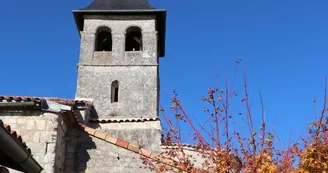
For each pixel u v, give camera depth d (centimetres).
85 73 2161
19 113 1212
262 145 792
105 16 2372
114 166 1280
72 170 1271
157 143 1873
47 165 1145
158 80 2336
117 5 2442
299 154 793
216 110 815
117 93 2188
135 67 2189
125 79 2148
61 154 1250
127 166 1277
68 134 1319
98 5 2442
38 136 1184
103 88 2119
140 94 2102
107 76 2159
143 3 2480
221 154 798
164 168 1066
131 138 1902
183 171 945
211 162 1000
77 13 2350
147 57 2223
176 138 877
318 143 788
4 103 1196
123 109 2052
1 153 622
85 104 1806
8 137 592
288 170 775
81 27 2492
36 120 1206
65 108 1229
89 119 1948
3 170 489
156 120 1959
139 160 1277
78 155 1297
